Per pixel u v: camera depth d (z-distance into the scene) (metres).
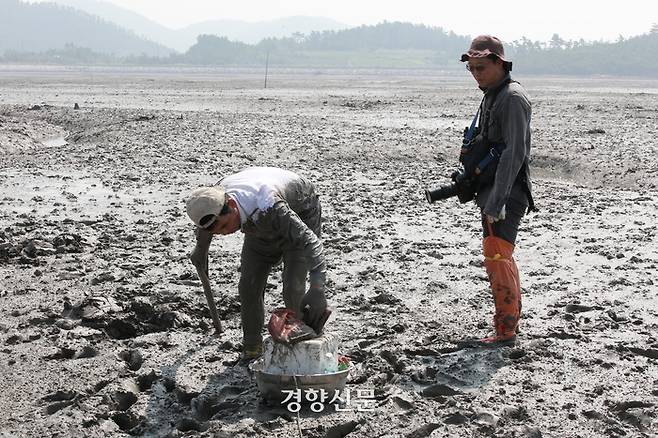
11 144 20.73
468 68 6.50
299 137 21.69
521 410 5.44
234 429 5.24
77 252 9.86
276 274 8.77
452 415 5.37
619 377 6.02
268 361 5.57
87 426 5.46
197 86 66.69
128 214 12.20
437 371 6.11
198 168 16.59
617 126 25.11
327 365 5.55
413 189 14.50
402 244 10.32
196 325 7.27
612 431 5.21
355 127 24.72
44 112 29.62
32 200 13.24
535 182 15.76
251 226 5.74
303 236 5.56
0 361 6.49
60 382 6.09
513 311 6.59
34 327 7.27
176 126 24.16
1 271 9.02
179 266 9.14
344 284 8.54
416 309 7.64
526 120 6.34
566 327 7.06
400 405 5.58
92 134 23.12
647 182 15.40
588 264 9.37
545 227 11.41
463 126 25.33
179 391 5.89
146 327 7.29
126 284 8.38
